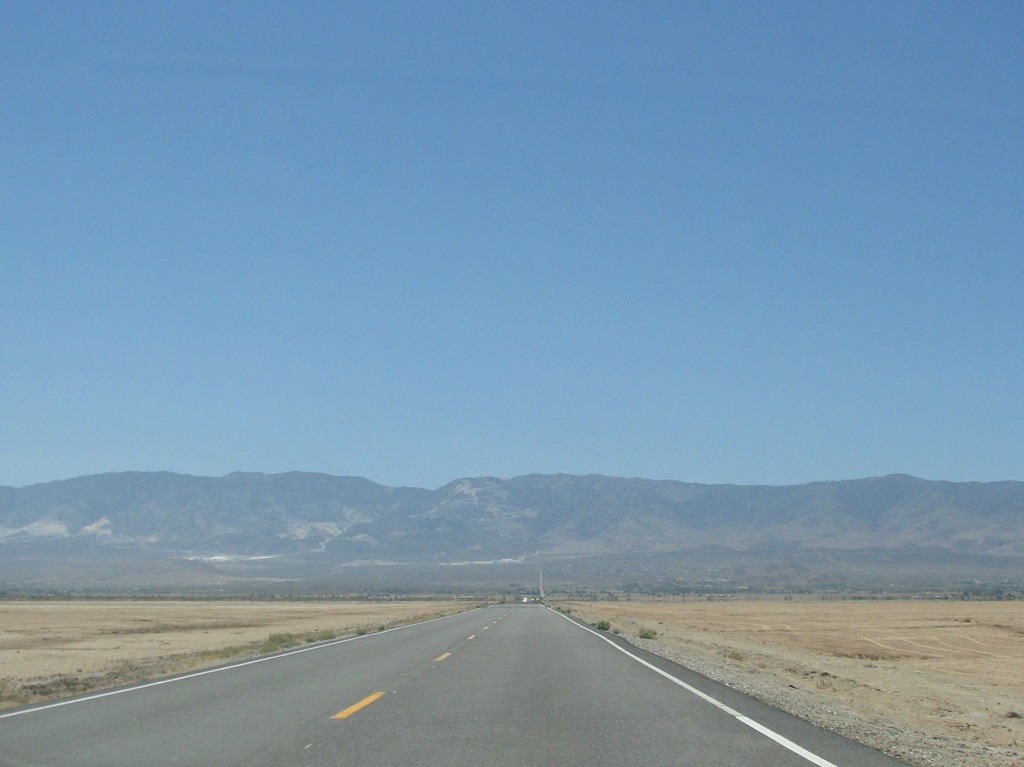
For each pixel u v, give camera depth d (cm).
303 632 5197
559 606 11481
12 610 10381
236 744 1303
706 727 1485
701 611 11575
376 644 3588
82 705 1711
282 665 2586
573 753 1255
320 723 1491
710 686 2122
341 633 4616
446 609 9962
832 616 9956
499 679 2202
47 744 1305
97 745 1295
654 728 1470
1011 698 2747
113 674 2423
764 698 1914
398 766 1161
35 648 4297
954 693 2745
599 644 3656
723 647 4297
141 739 1342
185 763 1175
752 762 1199
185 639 5025
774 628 7656
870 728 1544
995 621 8412
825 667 3519
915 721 1888
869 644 6028
